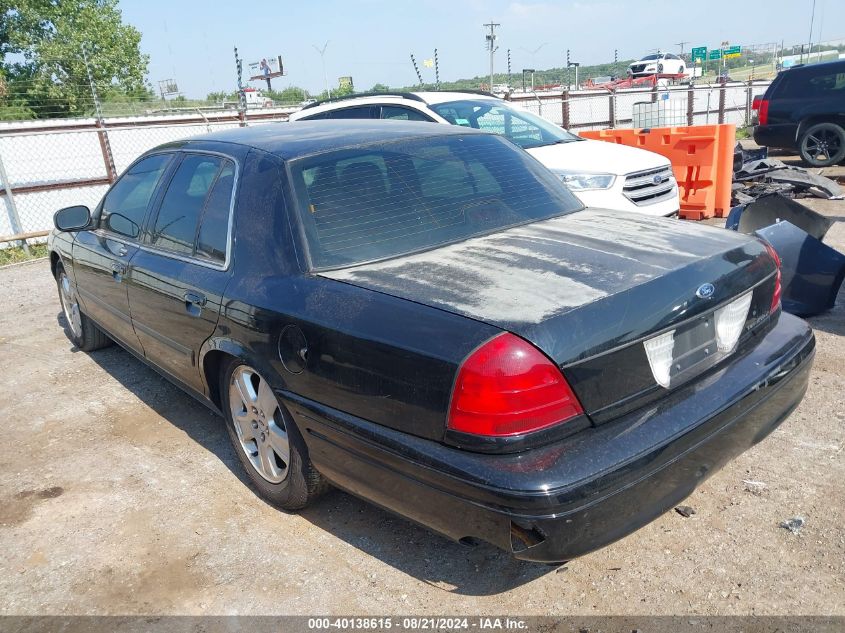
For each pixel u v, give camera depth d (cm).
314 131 369
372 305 253
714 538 288
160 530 325
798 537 284
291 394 283
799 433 362
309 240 295
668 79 3938
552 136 821
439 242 302
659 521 302
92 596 283
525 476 210
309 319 267
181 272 352
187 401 474
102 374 535
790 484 319
